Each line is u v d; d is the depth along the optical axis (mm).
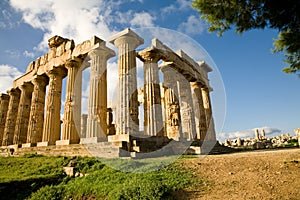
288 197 6078
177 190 7164
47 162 13297
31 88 26641
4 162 14664
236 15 7566
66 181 10234
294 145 26281
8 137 26188
